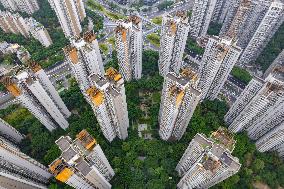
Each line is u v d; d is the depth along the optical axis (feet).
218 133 548.72
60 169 487.20
